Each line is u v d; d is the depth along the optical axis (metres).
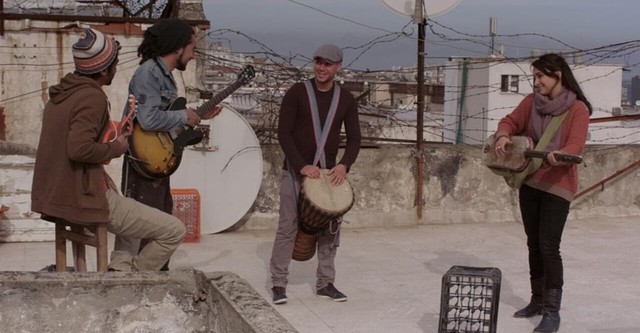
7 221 7.48
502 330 5.49
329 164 5.89
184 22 5.09
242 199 8.03
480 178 8.84
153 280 3.63
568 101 5.34
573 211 9.17
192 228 7.73
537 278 5.72
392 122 13.16
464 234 8.35
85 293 3.61
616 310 5.98
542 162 5.36
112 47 4.61
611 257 7.54
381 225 8.63
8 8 10.15
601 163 9.18
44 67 8.56
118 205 4.71
